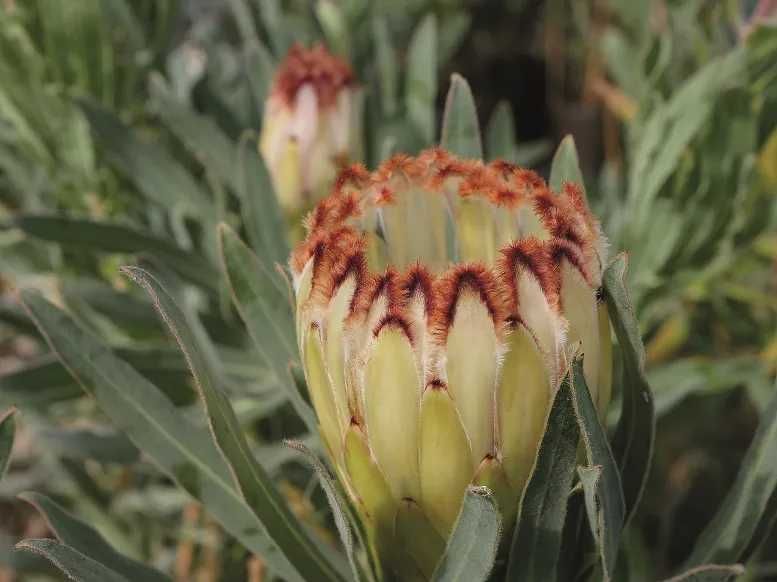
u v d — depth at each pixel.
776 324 0.62
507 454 0.34
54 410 0.62
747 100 0.52
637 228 0.55
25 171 0.66
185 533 0.58
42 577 0.54
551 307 0.34
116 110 0.62
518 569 0.36
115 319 0.54
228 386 0.53
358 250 0.34
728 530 0.38
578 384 0.33
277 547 0.39
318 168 0.52
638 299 0.56
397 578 0.37
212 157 0.58
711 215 0.54
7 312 0.55
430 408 0.34
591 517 0.34
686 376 0.54
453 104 0.45
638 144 0.58
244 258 0.43
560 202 0.35
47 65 0.58
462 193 0.36
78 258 0.62
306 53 0.54
